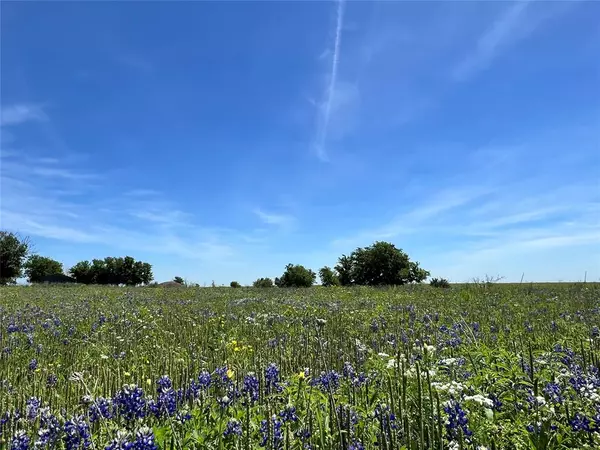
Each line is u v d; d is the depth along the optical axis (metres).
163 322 11.34
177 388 4.70
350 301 17.31
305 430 3.48
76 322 11.65
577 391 4.00
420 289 24.59
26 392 4.93
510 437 3.38
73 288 34.56
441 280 30.05
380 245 44.25
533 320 10.37
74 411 4.23
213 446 3.33
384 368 4.80
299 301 17.34
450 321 10.27
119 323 10.88
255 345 7.78
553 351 6.01
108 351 7.76
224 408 3.78
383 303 15.48
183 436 3.36
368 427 3.61
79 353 7.70
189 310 14.62
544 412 3.55
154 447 2.95
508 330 8.70
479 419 3.45
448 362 4.54
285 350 7.07
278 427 3.41
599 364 5.40
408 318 11.11
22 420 3.96
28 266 78.56
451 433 3.26
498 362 4.93
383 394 4.20
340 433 3.28
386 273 43.38
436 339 7.38
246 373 4.73
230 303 17.22
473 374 4.68
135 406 3.72
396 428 3.49
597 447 3.14
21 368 6.54
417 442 3.29
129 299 19.95
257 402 4.30
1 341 8.58
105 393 4.70
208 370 5.90
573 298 16.47
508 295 17.77
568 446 3.35
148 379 5.18
